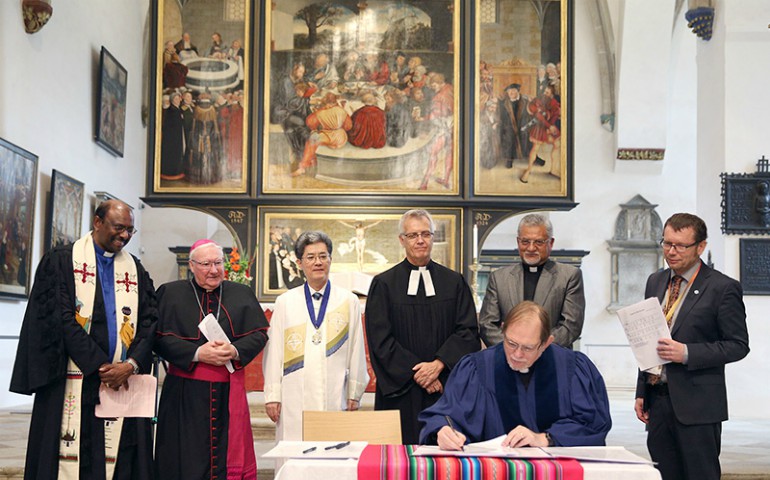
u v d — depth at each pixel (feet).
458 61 41.11
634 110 66.18
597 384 14.24
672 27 64.69
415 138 40.96
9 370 41.60
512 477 11.52
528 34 41.24
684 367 16.25
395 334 18.75
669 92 68.54
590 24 67.62
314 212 40.52
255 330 18.79
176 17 40.68
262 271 40.09
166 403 18.19
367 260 40.40
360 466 11.63
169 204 40.42
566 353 14.35
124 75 60.44
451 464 11.65
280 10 41.24
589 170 67.72
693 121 68.28
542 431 13.94
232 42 40.78
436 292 18.86
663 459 16.72
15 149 41.57
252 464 18.43
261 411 31.42
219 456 18.01
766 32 40.75
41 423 17.06
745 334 16.25
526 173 40.63
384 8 41.47
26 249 43.45
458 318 18.81
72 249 17.66
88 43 54.19
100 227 17.79
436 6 41.39
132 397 17.34
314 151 40.70
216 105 40.45
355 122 40.96
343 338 19.58
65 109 50.29
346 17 41.42
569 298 18.67
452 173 40.75
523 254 18.65
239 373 18.48
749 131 40.55
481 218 40.73
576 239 67.31
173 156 40.19
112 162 59.67
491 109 40.91
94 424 17.15
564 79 40.98
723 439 31.01
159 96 40.29
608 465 11.77
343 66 41.19
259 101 40.65
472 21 41.22
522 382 14.11
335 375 19.36
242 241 40.32
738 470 23.53
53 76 48.37
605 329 66.64
